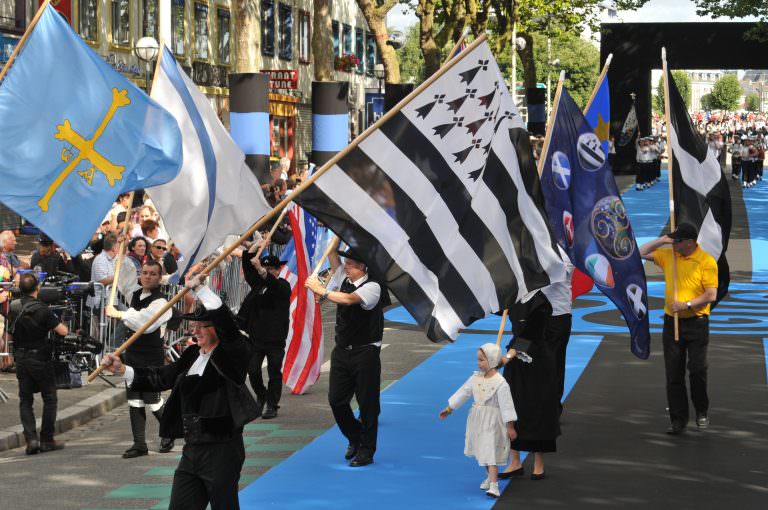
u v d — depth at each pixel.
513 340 9.31
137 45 22.19
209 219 9.89
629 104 63.59
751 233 33.41
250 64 28.08
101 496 9.00
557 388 9.50
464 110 8.59
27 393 10.77
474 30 41.50
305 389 13.41
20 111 8.63
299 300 13.32
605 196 10.98
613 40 63.16
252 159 25.36
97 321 14.31
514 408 9.17
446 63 8.49
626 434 11.00
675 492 8.96
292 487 9.20
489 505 8.66
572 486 9.17
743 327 18.00
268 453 10.38
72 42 8.80
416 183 8.50
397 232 8.45
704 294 10.89
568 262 10.59
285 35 54.44
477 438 8.96
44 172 8.65
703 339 11.08
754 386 13.37
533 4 51.72
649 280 24.06
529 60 60.91
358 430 10.09
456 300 8.59
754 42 61.91
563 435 10.96
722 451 10.30
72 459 10.41
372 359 9.87
